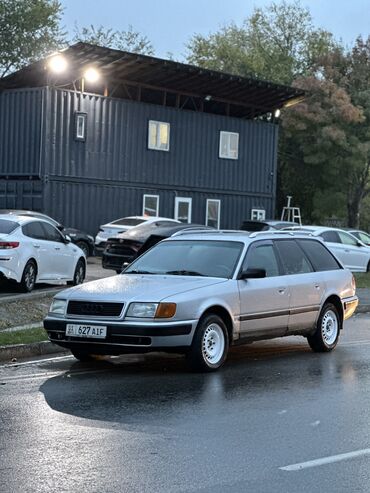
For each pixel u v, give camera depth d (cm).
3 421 784
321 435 757
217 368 1080
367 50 5156
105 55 3184
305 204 5397
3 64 5166
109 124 3453
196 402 888
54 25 5266
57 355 1224
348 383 1023
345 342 1427
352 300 1345
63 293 1075
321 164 5025
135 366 1117
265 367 1137
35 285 2022
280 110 4294
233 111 4206
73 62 3219
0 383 980
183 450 695
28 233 1842
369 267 2820
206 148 3866
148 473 627
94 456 669
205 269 1138
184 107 3922
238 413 842
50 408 841
